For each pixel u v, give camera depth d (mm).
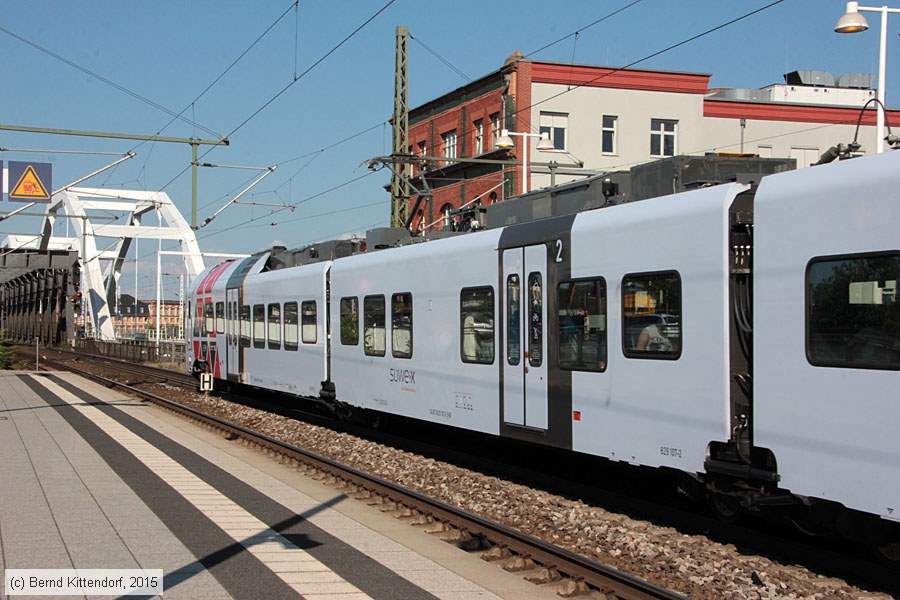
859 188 6820
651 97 35906
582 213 10102
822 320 7051
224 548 7625
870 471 6625
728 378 7953
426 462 12922
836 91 42406
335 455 14312
